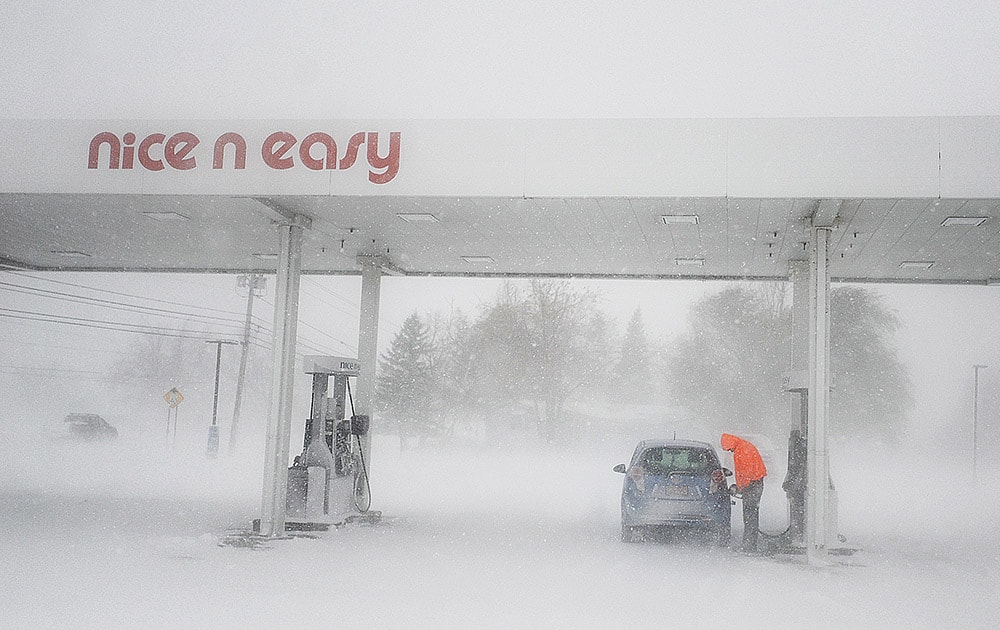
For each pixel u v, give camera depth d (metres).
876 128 12.04
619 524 17.52
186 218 15.36
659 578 11.48
